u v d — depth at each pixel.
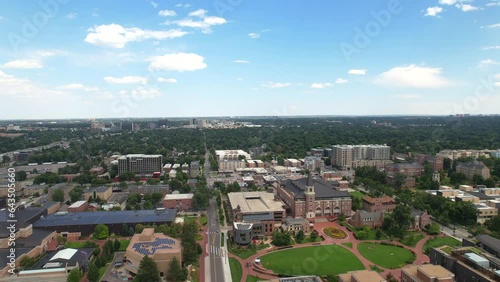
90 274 190.88
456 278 181.12
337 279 189.88
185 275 197.12
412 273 176.88
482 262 173.00
